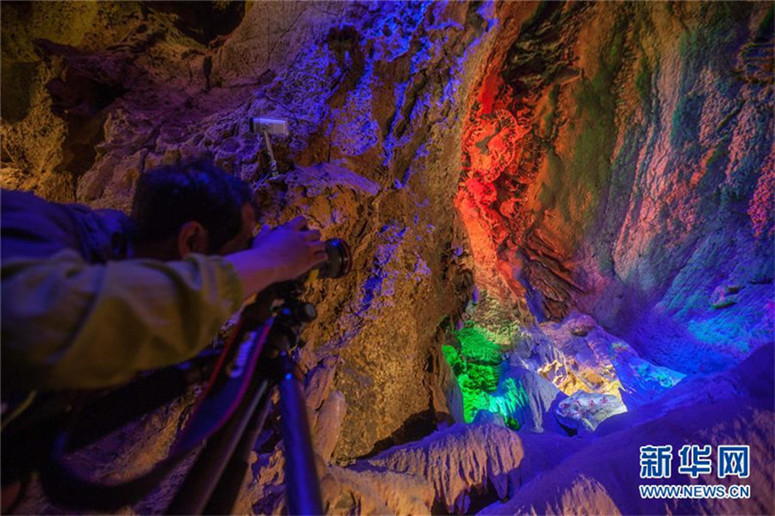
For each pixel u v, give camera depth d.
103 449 1.68
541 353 3.78
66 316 0.54
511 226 4.18
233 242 0.89
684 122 3.29
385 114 2.72
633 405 2.97
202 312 0.63
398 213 2.67
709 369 2.86
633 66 3.41
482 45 2.89
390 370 2.50
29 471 0.81
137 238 0.86
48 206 0.78
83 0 2.77
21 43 2.84
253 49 2.90
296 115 2.48
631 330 3.53
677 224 3.35
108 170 2.54
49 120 2.92
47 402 0.77
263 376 0.90
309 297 2.30
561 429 3.13
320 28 2.70
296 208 2.17
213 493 0.85
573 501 1.76
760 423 1.74
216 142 2.39
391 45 2.65
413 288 2.62
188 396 1.85
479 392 3.70
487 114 3.78
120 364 0.59
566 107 3.72
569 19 3.49
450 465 2.15
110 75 2.86
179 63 2.95
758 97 3.01
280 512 1.67
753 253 2.95
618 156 3.59
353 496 1.76
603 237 3.72
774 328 2.60
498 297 3.91
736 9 3.02
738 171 3.08
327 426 2.06
